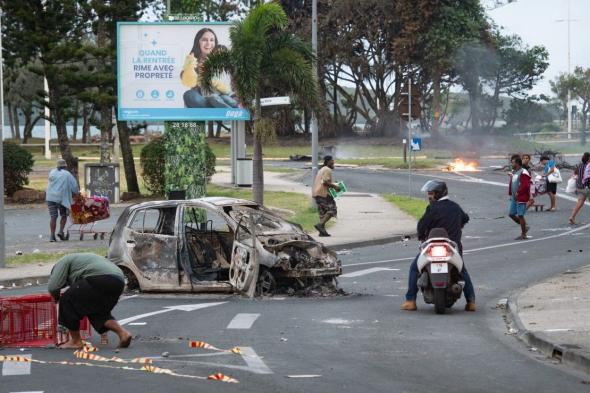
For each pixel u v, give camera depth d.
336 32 98.12
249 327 14.39
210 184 51.34
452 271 15.77
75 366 11.46
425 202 41.69
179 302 17.25
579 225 33.41
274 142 33.19
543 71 101.94
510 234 31.05
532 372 11.09
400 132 102.62
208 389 10.12
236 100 37.62
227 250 18.84
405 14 92.50
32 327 13.23
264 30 32.69
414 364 11.55
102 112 48.94
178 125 38.16
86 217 28.70
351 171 64.56
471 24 92.69
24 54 47.12
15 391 10.09
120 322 15.02
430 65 93.69
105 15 46.66
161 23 37.75
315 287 18.05
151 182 45.56
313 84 33.44
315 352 12.38
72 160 47.22
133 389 10.15
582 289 17.38
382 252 26.77
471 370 11.19
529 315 14.82
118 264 18.53
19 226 34.53
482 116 102.69
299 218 34.91
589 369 11.06
